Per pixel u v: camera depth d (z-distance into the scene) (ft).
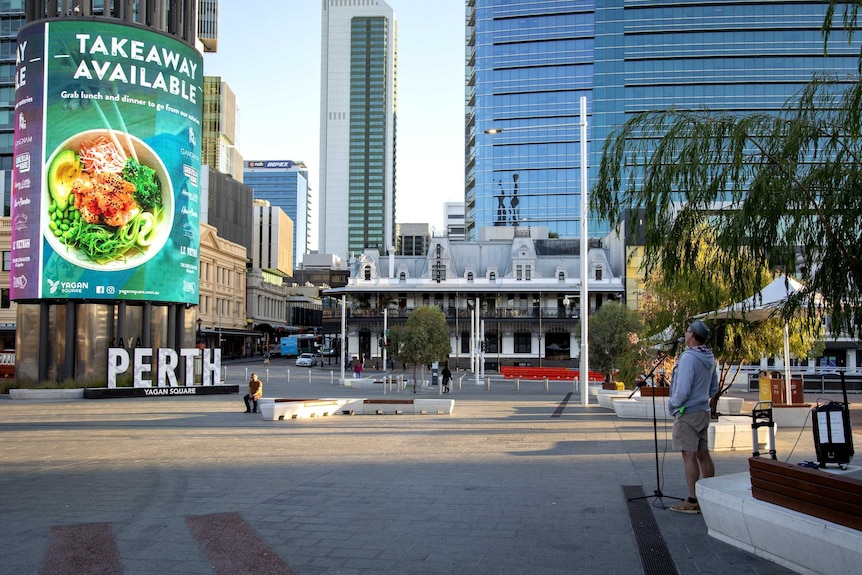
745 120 25.03
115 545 24.47
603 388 104.68
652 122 27.20
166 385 118.32
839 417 29.09
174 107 120.98
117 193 115.24
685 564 21.70
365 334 253.44
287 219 509.76
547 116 366.02
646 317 77.66
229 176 365.61
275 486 35.55
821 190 23.68
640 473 39.01
